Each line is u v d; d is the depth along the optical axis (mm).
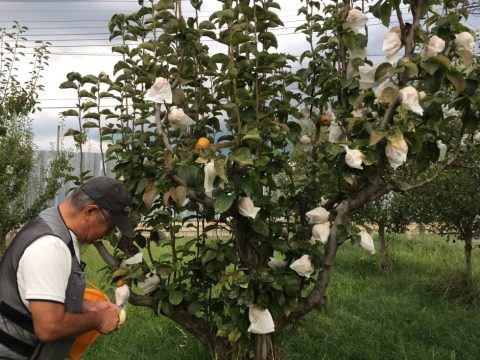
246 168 2824
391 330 5000
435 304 6359
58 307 2062
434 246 11344
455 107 2943
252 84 3227
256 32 3262
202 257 3238
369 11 2918
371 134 2697
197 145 2842
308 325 4930
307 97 3494
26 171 8414
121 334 4891
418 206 7055
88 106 3400
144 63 3145
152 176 3217
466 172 6090
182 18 3145
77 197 2252
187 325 3404
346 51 3242
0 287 2139
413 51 2826
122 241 3301
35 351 2168
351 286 7148
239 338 3314
